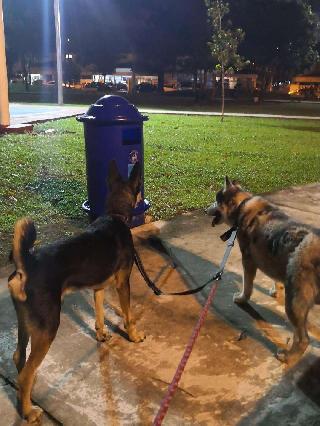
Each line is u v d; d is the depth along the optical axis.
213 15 22.62
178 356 3.38
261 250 3.63
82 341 3.55
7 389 3.00
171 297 4.27
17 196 7.41
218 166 10.30
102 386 3.04
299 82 63.91
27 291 2.67
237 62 22.11
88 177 5.66
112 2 46.38
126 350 3.45
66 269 2.87
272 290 4.29
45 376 3.12
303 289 3.11
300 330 3.18
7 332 3.65
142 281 4.57
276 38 42.41
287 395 2.97
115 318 3.90
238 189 4.11
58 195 7.51
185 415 2.79
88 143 5.50
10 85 64.44
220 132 16.70
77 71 64.56
